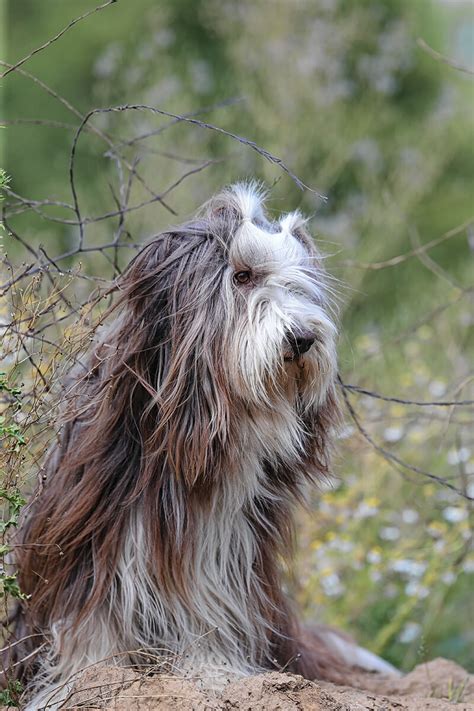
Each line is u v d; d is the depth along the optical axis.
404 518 19.62
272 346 11.78
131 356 12.27
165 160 29.17
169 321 12.27
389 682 14.68
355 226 34.00
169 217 28.11
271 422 12.31
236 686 11.25
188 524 12.43
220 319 12.05
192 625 12.64
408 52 42.69
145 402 12.41
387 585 19.67
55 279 14.22
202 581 12.64
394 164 37.78
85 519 12.55
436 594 19.12
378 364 24.80
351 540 19.20
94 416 12.67
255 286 12.25
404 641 18.28
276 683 11.20
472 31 50.31
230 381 12.01
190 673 12.28
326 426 13.11
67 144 41.88
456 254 40.22
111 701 10.89
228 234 12.38
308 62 34.38
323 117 34.59
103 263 26.73
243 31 38.00
